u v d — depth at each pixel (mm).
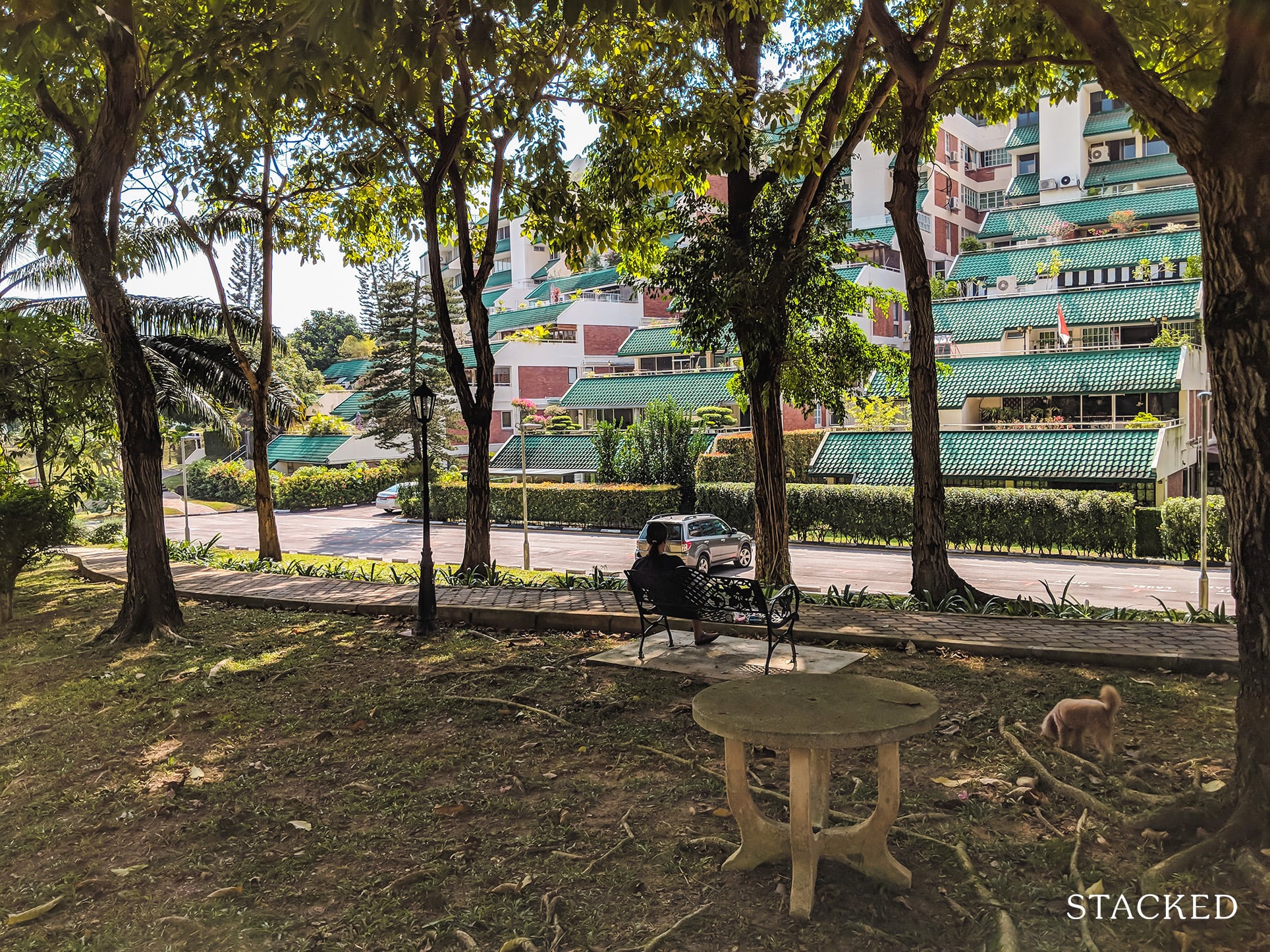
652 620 8727
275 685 7309
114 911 3693
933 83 11484
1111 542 27688
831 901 3451
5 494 11820
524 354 57438
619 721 5895
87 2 6551
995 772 4777
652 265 17281
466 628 9453
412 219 19484
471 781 4941
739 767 3654
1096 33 3975
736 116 11789
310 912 3598
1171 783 4516
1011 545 29547
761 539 14508
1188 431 33469
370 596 11711
